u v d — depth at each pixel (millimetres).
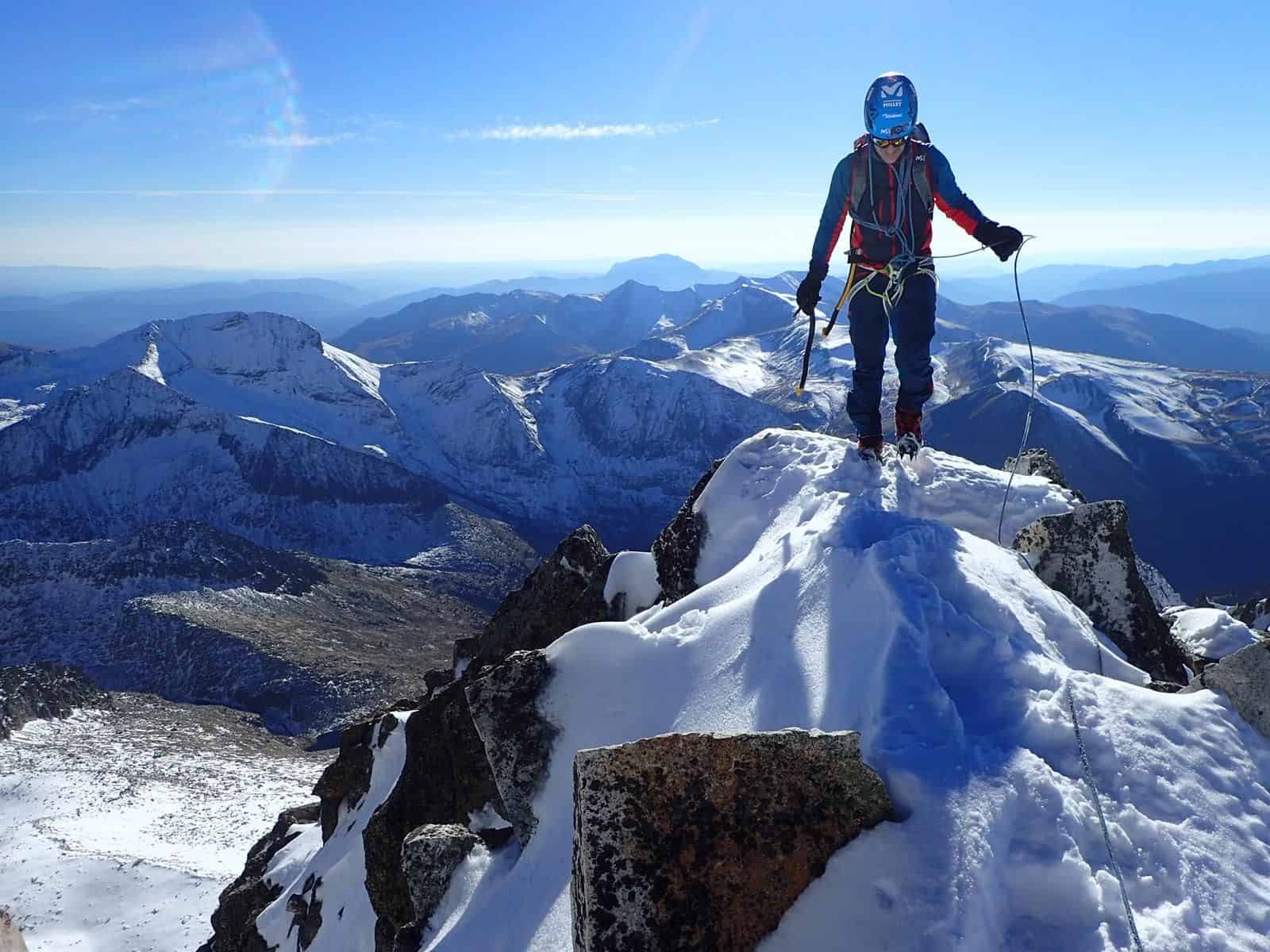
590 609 8805
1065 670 4422
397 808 7961
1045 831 3494
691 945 3564
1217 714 4277
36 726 131500
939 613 4613
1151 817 3703
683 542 8078
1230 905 3352
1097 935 3189
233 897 14906
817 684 4645
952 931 3217
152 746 126062
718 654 5461
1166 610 7410
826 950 3373
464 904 5770
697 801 3701
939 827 3553
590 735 5582
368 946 9141
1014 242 6270
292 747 138125
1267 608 13750
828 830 3660
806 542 5992
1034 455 9047
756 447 8281
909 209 6438
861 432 7254
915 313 6691
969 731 4051
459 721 7254
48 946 58031
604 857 3666
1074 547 6176
